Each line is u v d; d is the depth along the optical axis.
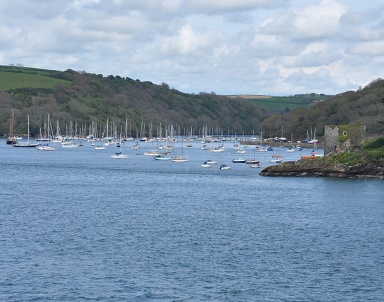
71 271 64.19
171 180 154.88
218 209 103.38
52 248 73.06
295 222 91.06
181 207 105.50
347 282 61.81
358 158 154.12
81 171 179.62
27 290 58.53
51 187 136.12
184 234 81.44
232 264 67.31
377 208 104.56
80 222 89.19
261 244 76.25
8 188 132.88
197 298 57.12
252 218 94.31
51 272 63.78
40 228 84.25
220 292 58.66
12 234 80.06
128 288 59.47
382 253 72.50
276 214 98.31
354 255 71.44
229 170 187.88
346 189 130.12
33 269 64.62
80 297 57.06
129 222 89.69
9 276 62.19
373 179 148.75
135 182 149.50
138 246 74.50
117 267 65.75
